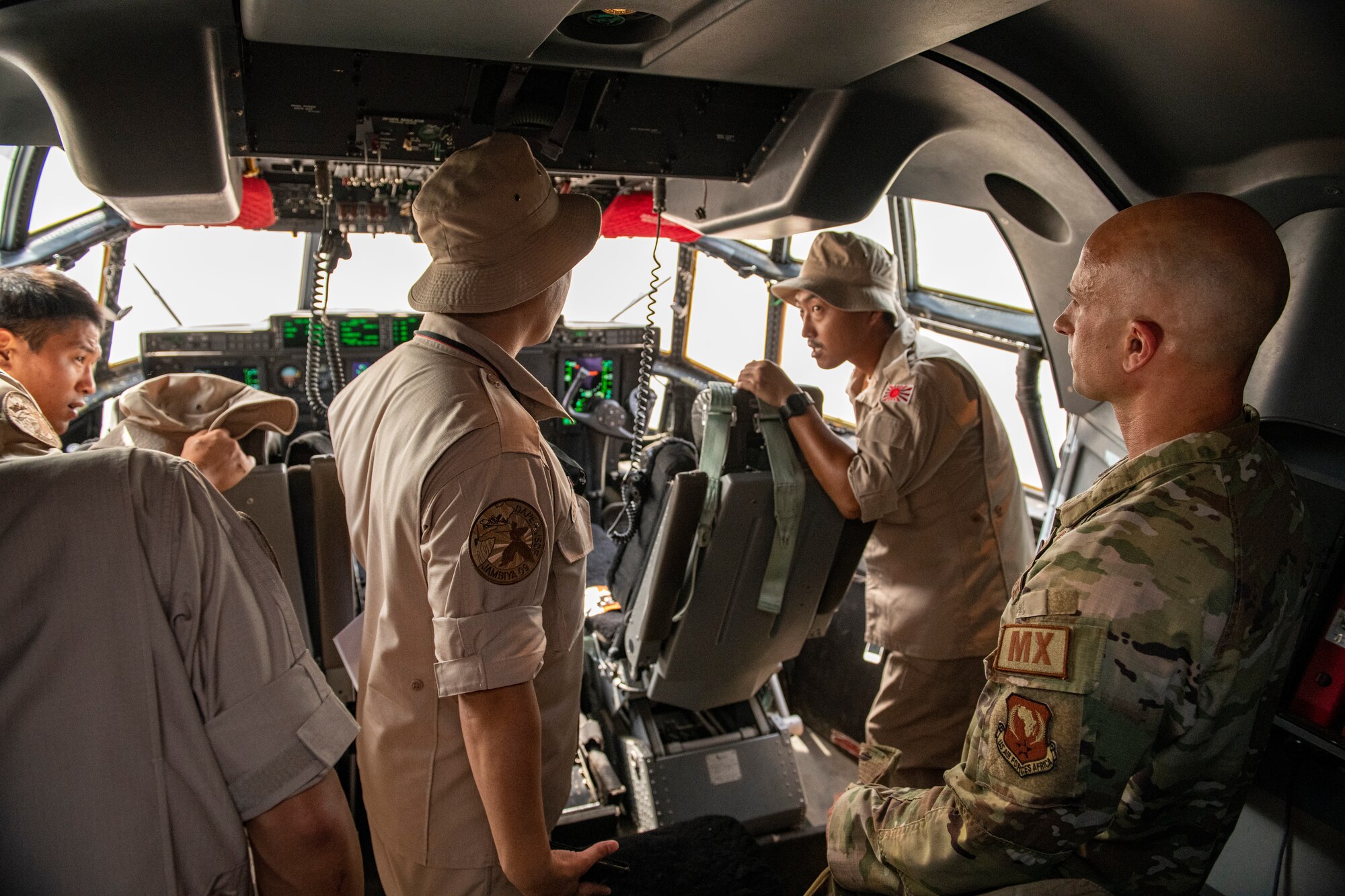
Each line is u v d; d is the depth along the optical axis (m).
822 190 2.04
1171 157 2.06
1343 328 1.88
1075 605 1.03
